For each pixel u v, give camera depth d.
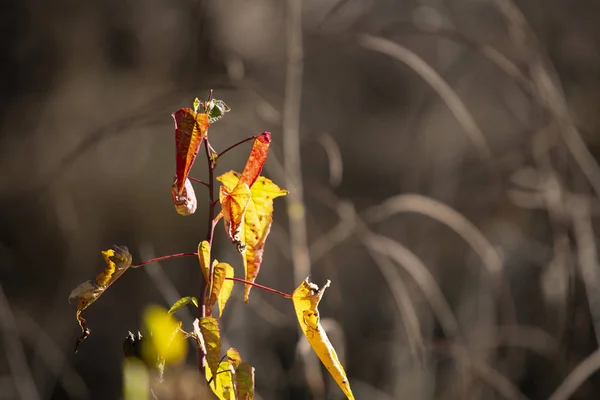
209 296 1.67
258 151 1.68
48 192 4.30
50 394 2.85
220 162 4.27
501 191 3.33
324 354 1.69
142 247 3.74
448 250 3.71
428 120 3.93
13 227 4.21
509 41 3.23
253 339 3.04
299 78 2.46
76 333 3.64
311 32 2.57
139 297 3.72
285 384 2.86
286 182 2.39
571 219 2.94
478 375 2.66
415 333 2.36
